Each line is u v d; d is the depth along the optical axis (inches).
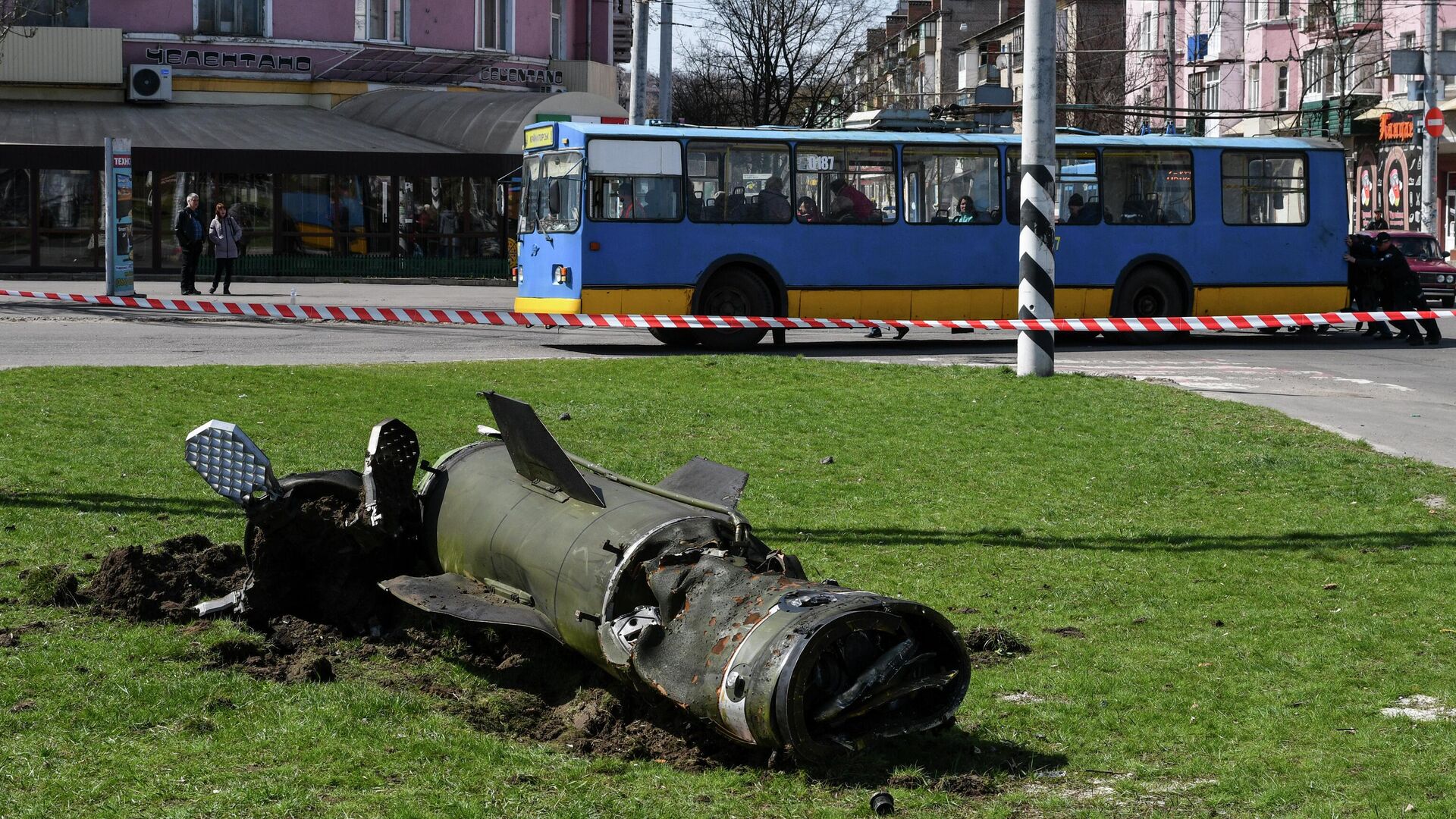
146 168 1330.0
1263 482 412.2
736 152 788.6
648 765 191.5
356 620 249.0
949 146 831.7
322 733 194.5
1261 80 2033.7
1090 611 277.7
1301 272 909.2
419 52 1603.1
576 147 765.3
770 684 174.9
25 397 466.0
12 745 184.2
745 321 660.7
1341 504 386.3
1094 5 2512.3
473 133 1406.3
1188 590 295.1
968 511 368.2
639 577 203.5
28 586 252.4
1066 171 861.2
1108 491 399.5
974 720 211.6
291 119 1498.5
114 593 252.8
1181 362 751.7
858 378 600.4
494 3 1710.1
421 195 1398.9
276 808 168.2
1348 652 250.2
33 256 1318.9
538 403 510.9
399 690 218.4
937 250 833.5
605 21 1919.3
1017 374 625.6
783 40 2257.6
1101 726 210.2
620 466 405.1
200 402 475.5
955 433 479.8
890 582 296.4
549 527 221.1
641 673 193.0
